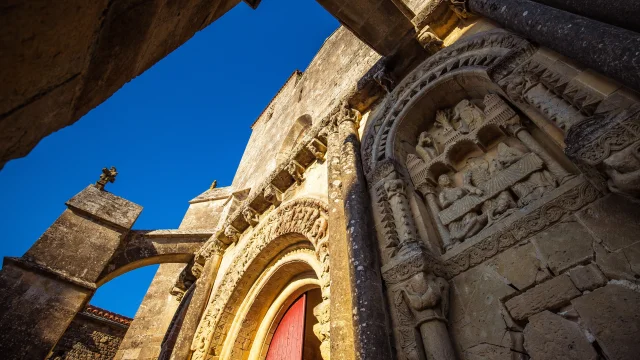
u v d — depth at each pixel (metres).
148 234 10.54
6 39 1.20
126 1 1.62
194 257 10.56
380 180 5.07
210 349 7.37
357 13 5.85
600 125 2.69
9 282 7.44
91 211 9.54
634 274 2.56
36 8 1.22
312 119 10.88
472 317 3.34
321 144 7.55
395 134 5.67
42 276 7.89
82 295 8.17
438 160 5.00
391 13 5.86
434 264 3.77
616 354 2.38
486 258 3.55
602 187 2.90
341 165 5.75
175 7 2.07
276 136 13.49
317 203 6.47
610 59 2.67
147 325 11.74
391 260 4.05
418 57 6.13
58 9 1.30
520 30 3.98
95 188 10.23
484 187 4.27
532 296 3.03
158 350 10.85
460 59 5.18
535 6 3.81
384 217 4.55
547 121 3.53
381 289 3.93
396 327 3.60
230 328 7.75
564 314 2.79
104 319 16.84
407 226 4.26
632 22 2.74
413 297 3.50
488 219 3.86
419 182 5.02
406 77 6.04
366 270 3.98
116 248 9.45
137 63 2.13
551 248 3.12
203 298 8.55
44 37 1.32
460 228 4.12
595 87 3.05
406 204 4.61
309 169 7.84
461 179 4.76
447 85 5.36
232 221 9.42
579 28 3.07
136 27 1.81
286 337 7.28
